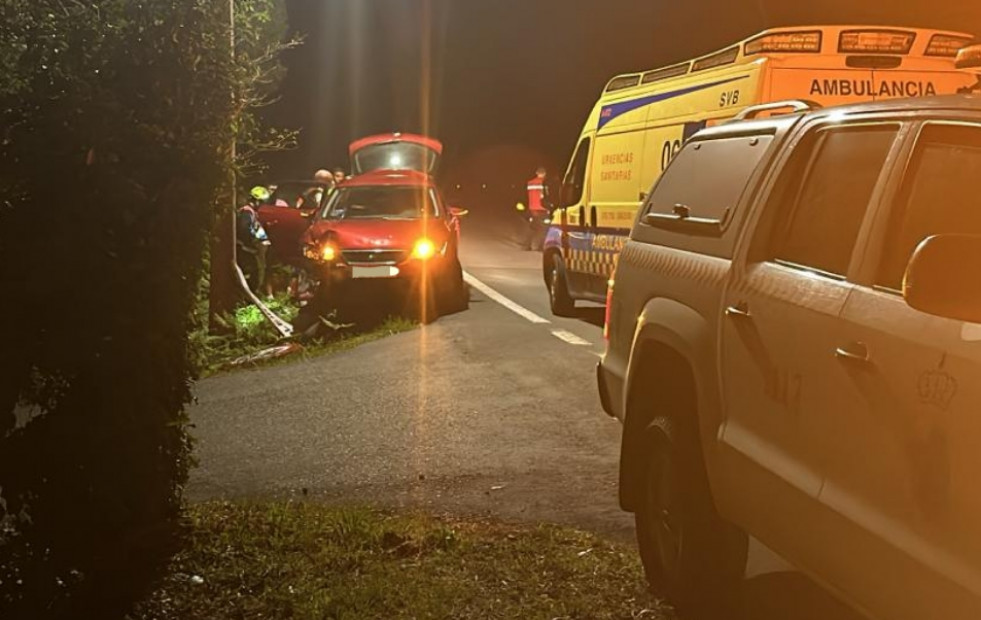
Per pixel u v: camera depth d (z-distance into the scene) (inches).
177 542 207.6
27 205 179.0
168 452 205.2
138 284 186.1
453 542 221.0
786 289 157.0
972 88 157.3
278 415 362.0
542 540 225.3
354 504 255.6
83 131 177.9
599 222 522.6
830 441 139.5
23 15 179.5
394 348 480.7
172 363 199.6
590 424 335.3
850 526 132.7
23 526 183.6
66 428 183.0
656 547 195.6
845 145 159.6
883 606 128.1
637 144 488.1
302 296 644.1
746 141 189.6
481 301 634.8
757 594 192.9
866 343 133.6
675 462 185.2
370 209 620.7
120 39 183.6
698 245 189.6
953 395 116.7
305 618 183.0
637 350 200.1
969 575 112.0
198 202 192.7
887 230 140.6
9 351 177.9
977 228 129.7
